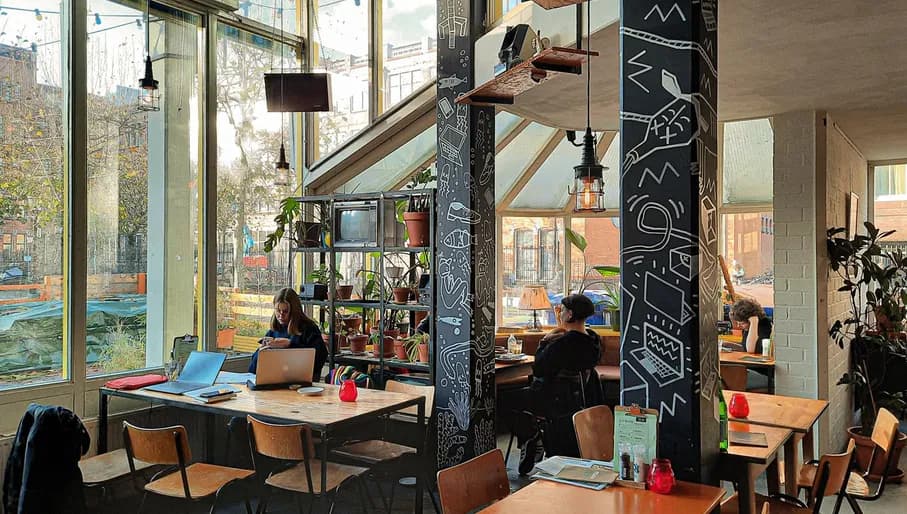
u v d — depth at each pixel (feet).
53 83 15.16
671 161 9.20
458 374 15.05
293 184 20.72
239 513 14.75
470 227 14.87
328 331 19.26
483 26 15.35
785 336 18.15
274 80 18.04
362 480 13.88
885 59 13.74
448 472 8.54
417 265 17.72
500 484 9.25
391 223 17.29
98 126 15.96
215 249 18.25
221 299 18.49
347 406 13.24
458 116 15.10
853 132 20.77
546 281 24.82
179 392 14.05
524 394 18.49
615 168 23.95
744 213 22.70
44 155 14.99
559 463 9.70
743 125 22.16
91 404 15.49
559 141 23.06
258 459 12.46
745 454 9.73
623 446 9.00
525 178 23.36
